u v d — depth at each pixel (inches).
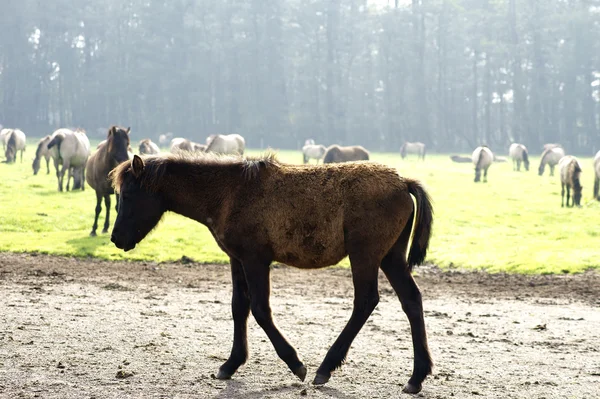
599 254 653.3
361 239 230.2
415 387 225.9
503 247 714.2
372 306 231.1
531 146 4008.4
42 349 268.1
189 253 645.9
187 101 4030.5
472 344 310.8
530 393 228.7
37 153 1305.4
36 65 4111.7
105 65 4121.6
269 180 239.9
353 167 239.6
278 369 255.8
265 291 235.5
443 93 4515.3
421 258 234.7
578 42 4124.0
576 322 372.2
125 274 522.0
